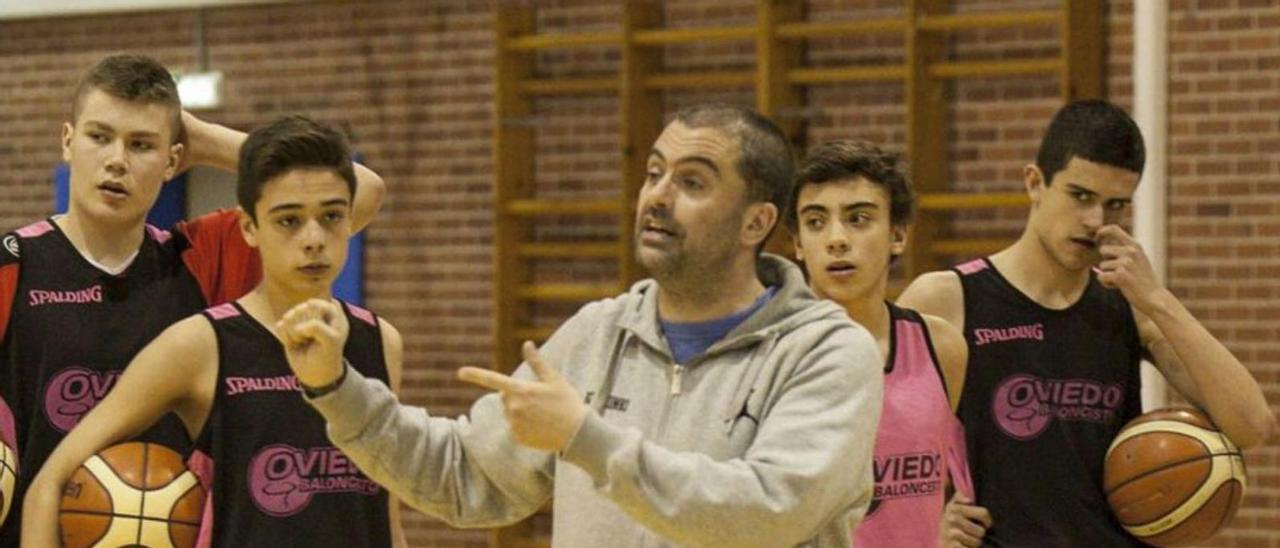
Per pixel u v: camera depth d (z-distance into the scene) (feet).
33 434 27.78
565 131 66.74
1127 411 32.55
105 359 28.25
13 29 76.59
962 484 31.35
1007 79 59.82
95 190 27.73
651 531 18.83
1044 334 31.99
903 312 28.84
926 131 59.98
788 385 19.93
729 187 20.06
